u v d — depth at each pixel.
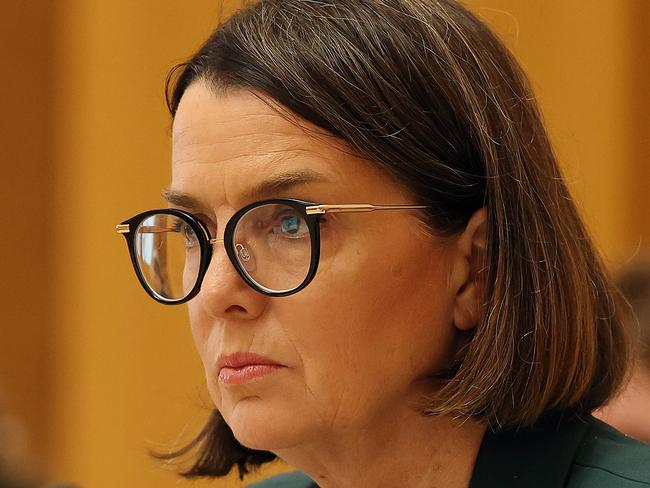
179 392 13.39
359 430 5.11
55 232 14.13
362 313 4.90
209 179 5.00
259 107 4.94
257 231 4.92
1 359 14.13
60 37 14.34
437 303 5.12
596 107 12.84
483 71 5.27
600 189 12.78
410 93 5.01
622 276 8.13
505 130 5.24
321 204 4.85
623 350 5.69
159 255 5.40
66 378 13.94
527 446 5.24
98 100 14.05
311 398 4.91
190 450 6.30
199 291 5.09
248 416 5.00
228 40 5.18
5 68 14.39
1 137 14.33
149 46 13.85
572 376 5.25
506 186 5.18
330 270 4.87
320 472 5.38
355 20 5.08
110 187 13.88
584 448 5.25
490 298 5.14
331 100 4.88
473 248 5.21
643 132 12.95
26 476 8.23
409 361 5.06
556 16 12.85
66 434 13.86
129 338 13.68
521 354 5.14
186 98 5.20
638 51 13.00
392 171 4.95
